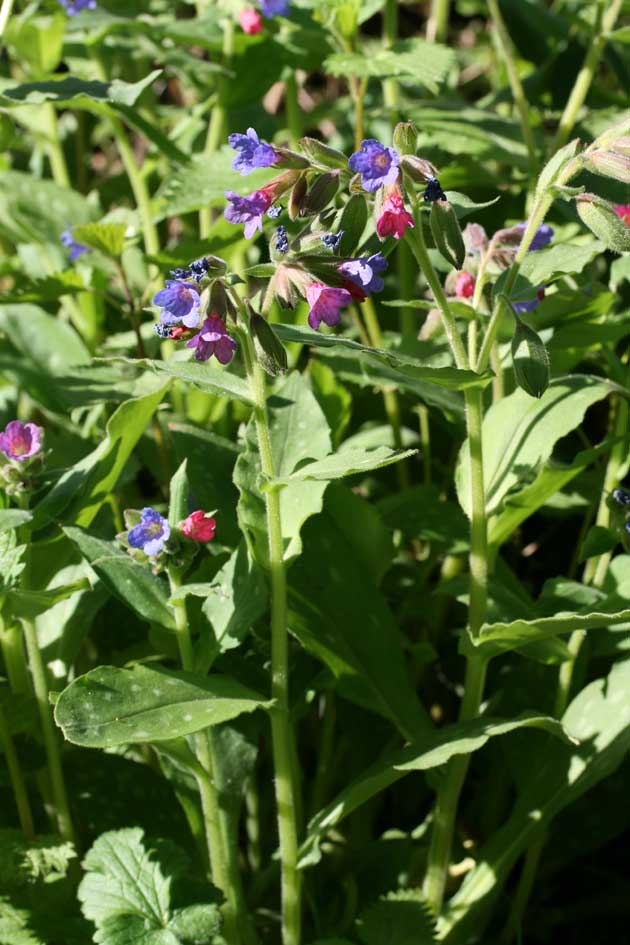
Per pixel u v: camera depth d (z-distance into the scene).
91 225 0.94
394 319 1.03
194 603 0.88
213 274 0.78
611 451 0.91
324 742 0.92
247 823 0.92
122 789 0.88
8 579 0.82
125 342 1.01
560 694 0.88
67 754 0.88
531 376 0.79
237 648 0.89
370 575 0.89
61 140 1.24
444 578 0.94
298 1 1.00
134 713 0.79
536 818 0.87
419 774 0.93
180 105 1.44
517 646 0.84
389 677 0.87
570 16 0.99
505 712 0.91
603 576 0.88
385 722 0.92
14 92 0.91
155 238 1.02
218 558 0.88
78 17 0.99
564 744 0.88
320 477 0.78
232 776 0.86
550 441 0.85
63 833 0.86
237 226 0.95
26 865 0.83
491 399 0.92
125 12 1.08
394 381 0.90
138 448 0.97
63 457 0.96
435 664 0.96
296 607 0.87
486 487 0.86
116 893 0.82
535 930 0.92
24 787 0.86
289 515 0.83
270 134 1.08
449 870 0.90
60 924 0.83
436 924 0.87
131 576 0.82
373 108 1.09
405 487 0.99
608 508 0.87
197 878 0.82
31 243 1.04
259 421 0.80
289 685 0.88
